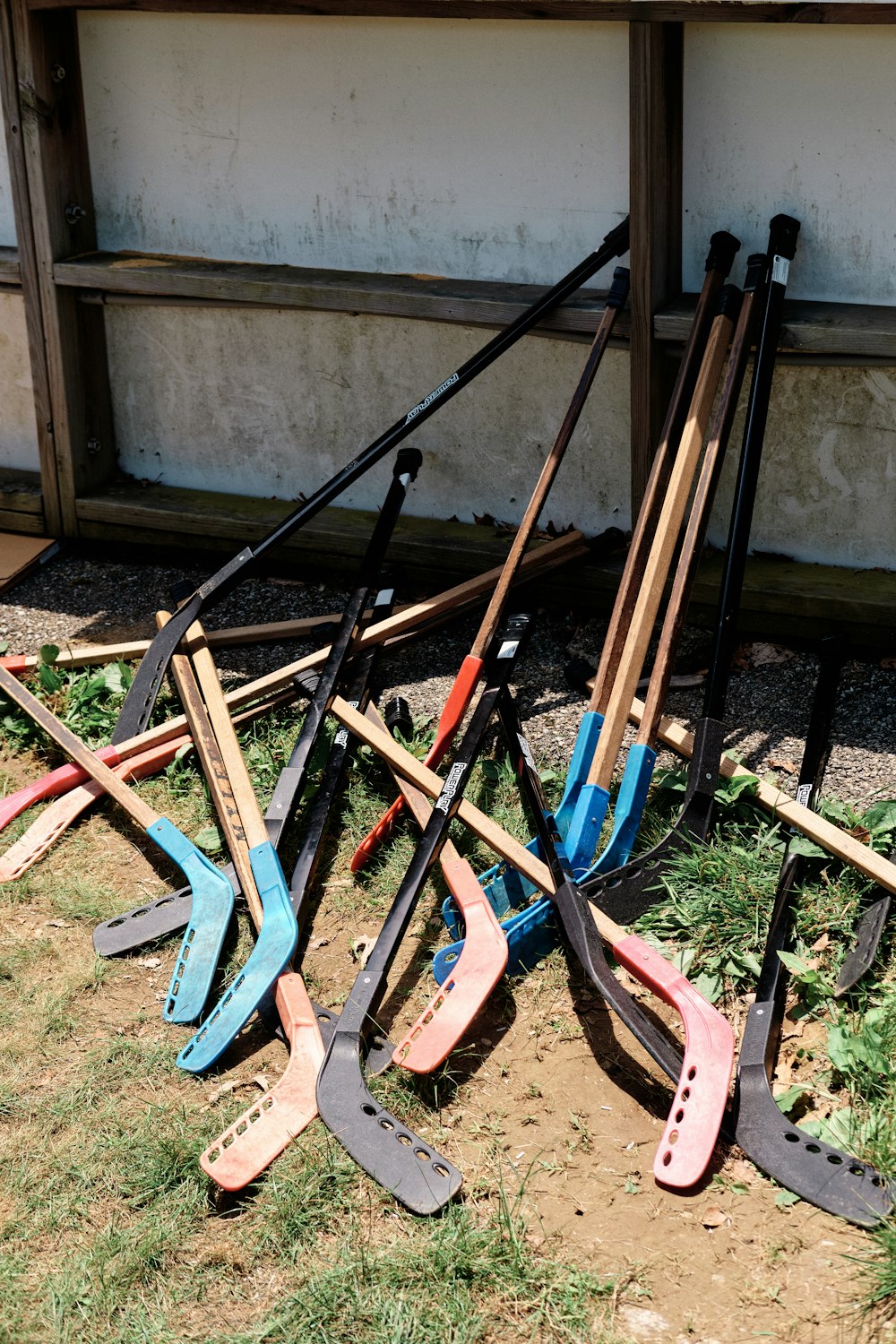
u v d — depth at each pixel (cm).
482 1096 262
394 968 294
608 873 300
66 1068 274
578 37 383
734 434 411
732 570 342
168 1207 241
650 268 377
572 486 442
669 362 402
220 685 374
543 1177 243
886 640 390
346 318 451
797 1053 263
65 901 322
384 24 407
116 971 300
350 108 424
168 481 512
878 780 334
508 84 398
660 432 404
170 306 475
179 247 473
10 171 462
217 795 327
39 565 499
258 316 464
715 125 377
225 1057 275
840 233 376
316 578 475
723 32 365
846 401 391
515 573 359
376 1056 264
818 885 298
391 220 436
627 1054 270
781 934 279
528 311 392
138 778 364
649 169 366
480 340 434
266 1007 281
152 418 503
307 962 298
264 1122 249
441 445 457
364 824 338
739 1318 214
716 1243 228
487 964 271
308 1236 233
